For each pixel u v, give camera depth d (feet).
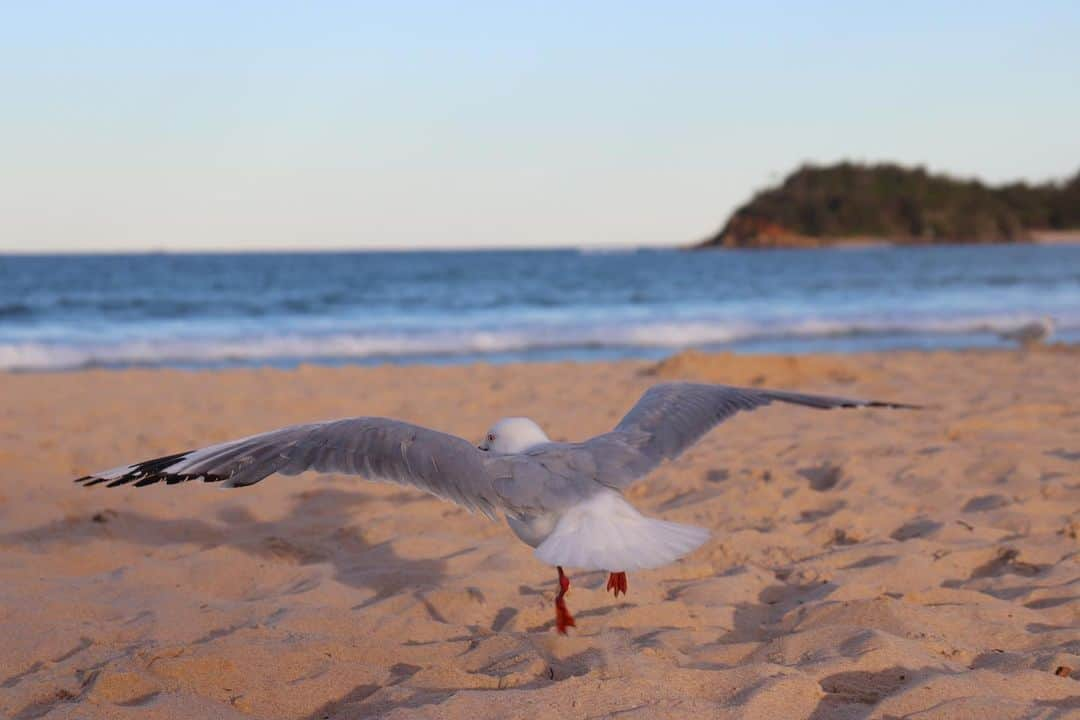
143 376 47.44
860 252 419.74
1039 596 16.69
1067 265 230.89
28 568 18.61
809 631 14.52
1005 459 26.17
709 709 11.87
